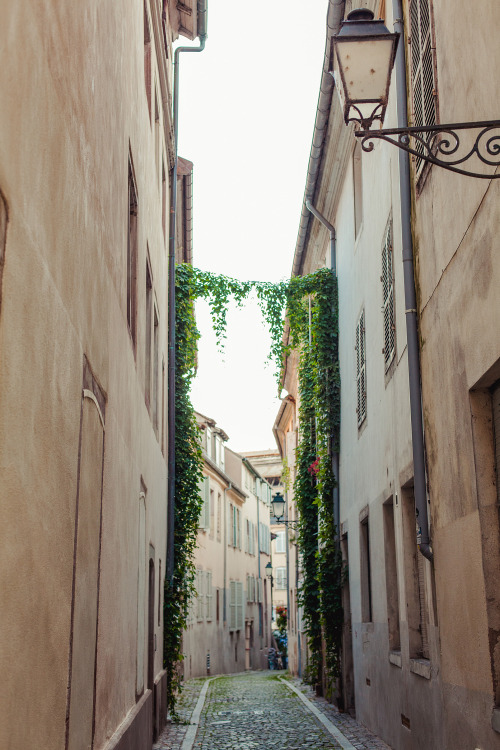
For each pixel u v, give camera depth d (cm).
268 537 5241
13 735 303
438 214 701
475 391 609
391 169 986
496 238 532
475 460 598
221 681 2708
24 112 320
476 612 596
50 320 370
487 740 570
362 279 1291
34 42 338
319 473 1603
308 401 1750
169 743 1124
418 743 845
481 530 585
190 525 1545
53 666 378
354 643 1385
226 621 3684
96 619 522
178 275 1642
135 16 816
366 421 1247
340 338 1589
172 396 1533
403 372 916
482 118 558
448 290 673
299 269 2038
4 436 288
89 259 490
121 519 671
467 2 583
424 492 770
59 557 391
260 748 1079
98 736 533
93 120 509
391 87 978
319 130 1430
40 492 348
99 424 534
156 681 1148
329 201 1655
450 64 644
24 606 321
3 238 289
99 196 537
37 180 344
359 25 503
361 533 1313
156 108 1213
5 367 290
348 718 1398
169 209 1554
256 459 6400
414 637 908
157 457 1198
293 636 2942
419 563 917
